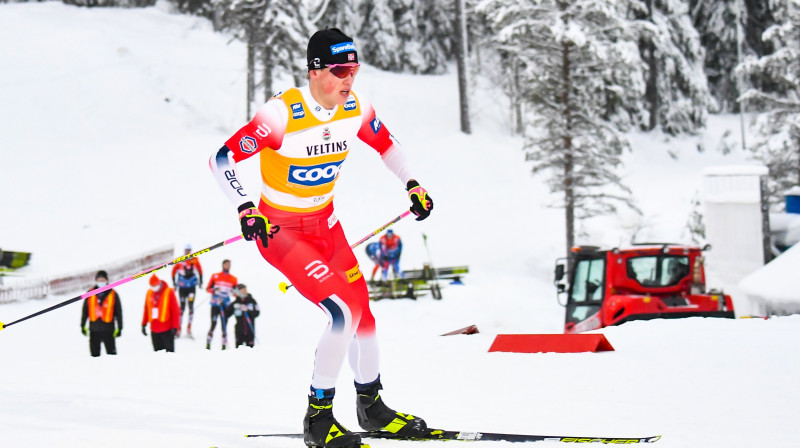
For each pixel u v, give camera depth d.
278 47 65.62
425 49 90.69
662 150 77.56
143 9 93.12
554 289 46.03
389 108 80.06
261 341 30.72
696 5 85.94
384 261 41.91
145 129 69.06
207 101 75.19
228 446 7.64
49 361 13.73
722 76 90.56
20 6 87.75
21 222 50.25
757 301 27.58
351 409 9.61
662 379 10.64
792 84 57.47
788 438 7.48
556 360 12.23
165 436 8.10
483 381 10.97
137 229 51.00
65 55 77.12
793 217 36.78
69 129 66.88
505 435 7.56
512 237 55.91
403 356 13.23
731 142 81.06
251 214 7.07
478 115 81.69
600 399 9.59
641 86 72.69
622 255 23.00
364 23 88.56
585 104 50.09
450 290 43.09
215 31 90.12
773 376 10.62
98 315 22.14
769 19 84.25
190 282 31.48
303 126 7.25
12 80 71.88
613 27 50.12
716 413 8.69
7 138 63.72
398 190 64.19
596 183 49.56
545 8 48.81
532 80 50.12
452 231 56.72
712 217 36.25
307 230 7.58
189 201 56.12
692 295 22.41
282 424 8.73
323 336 7.39
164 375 12.28
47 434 8.22
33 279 38.00
